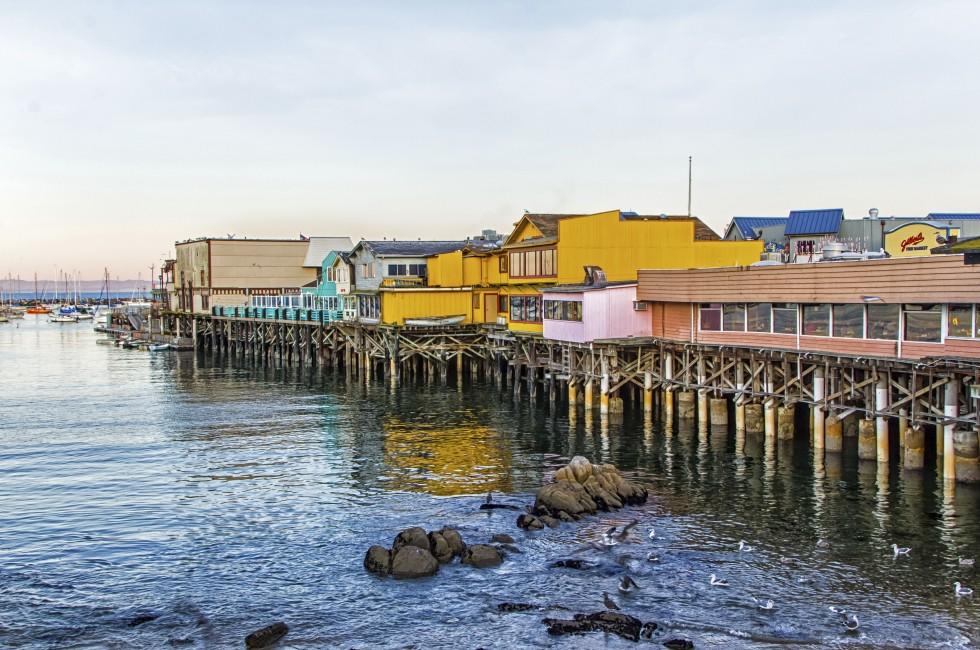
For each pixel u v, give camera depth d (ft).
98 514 92.79
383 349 201.16
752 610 65.10
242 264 326.44
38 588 72.33
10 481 107.65
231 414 158.92
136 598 69.97
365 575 73.82
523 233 185.26
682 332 133.49
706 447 116.16
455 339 197.06
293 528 87.04
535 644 60.75
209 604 68.64
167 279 401.08
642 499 92.94
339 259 235.40
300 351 258.57
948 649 58.39
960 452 89.66
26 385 212.02
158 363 273.75
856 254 120.37
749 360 118.11
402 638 62.13
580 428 133.39
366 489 101.76
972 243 94.84
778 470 102.53
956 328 90.53
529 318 169.99
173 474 110.73
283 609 67.41
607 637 61.21
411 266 225.56
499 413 151.64
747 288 117.70
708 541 79.87
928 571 71.41
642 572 72.79
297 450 124.57
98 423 150.61
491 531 84.53
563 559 76.02
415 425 142.00
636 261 165.68
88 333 460.55
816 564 73.61
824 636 60.75
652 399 141.49
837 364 101.30
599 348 136.87
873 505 87.71
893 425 119.75
